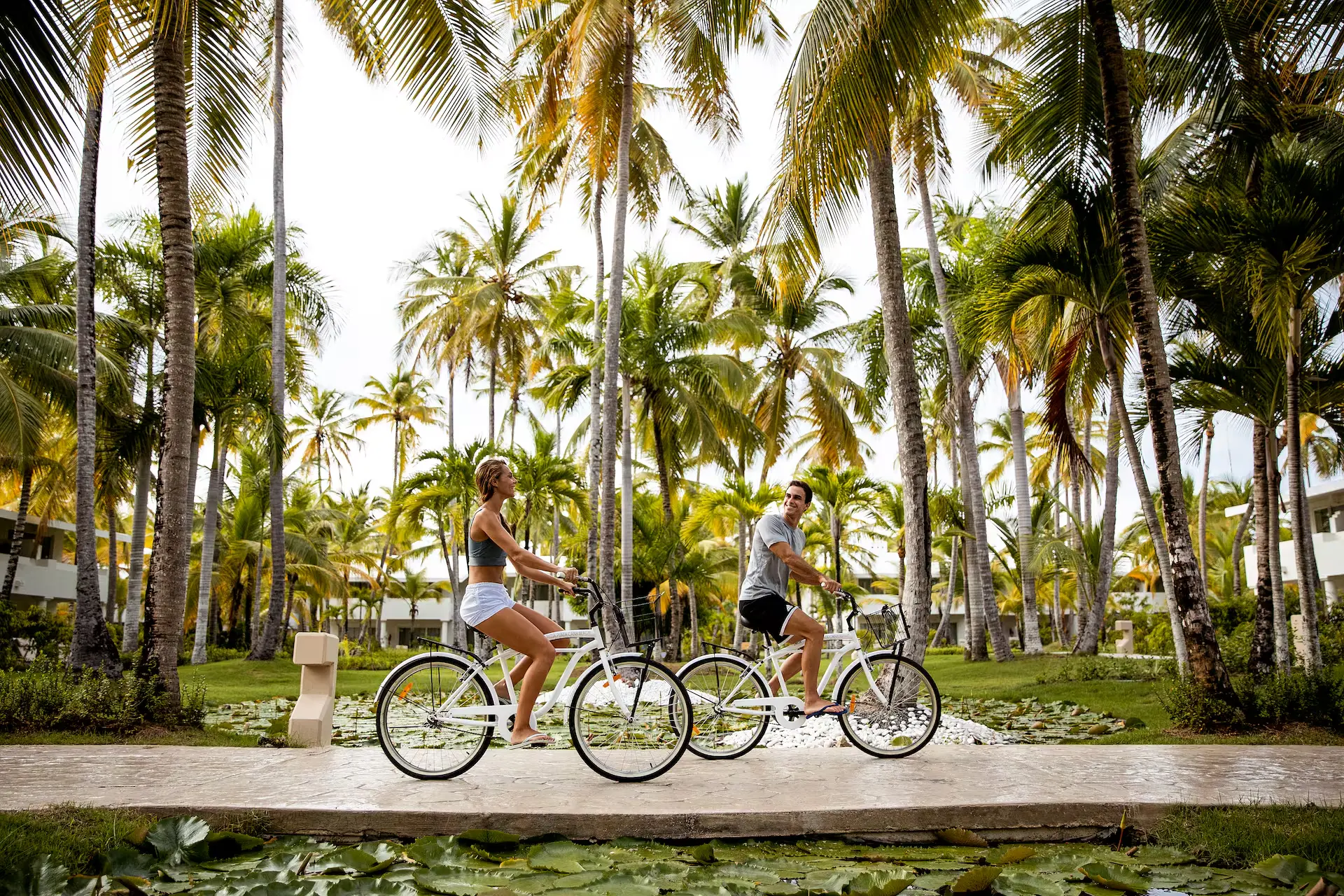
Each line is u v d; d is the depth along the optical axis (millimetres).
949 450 30016
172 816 4391
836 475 28859
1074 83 10539
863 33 7629
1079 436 28875
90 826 4117
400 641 56656
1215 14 9562
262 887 3340
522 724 5297
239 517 31828
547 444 29781
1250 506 33438
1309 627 10688
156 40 9383
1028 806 4566
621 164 17875
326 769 5688
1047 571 31844
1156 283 10469
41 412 19188
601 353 22156
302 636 8211
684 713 5531
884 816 4465
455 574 26156
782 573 6160
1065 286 10992
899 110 8039
